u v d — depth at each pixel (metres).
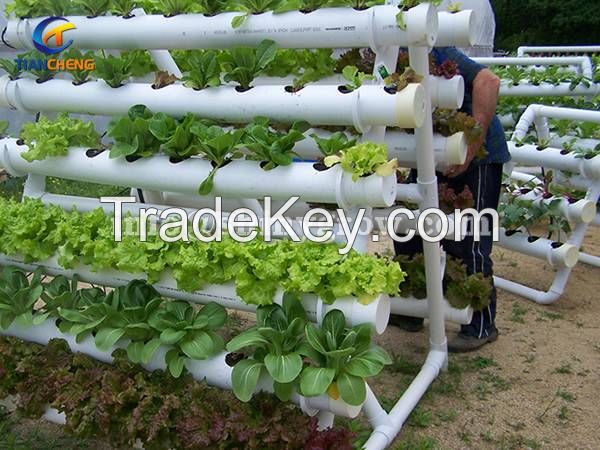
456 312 3.02
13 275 2.45
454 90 2.50
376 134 2.07
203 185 2.02
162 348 2.13
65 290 2.39
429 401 2.84
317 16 2.02
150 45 2.29
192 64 2.18
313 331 1.79
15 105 2.51
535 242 3.79
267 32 2.09
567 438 2.58
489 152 3.07
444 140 2.57
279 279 1.90
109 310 2.11
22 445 2.54
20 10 2.49
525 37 23.09
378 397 2.86
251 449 1.84
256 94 2.07
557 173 4.18
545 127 4.27
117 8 2.36
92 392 2.13
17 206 2.46
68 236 2.24
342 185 1.86
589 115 3.91
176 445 2.00
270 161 1.98
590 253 4.86
